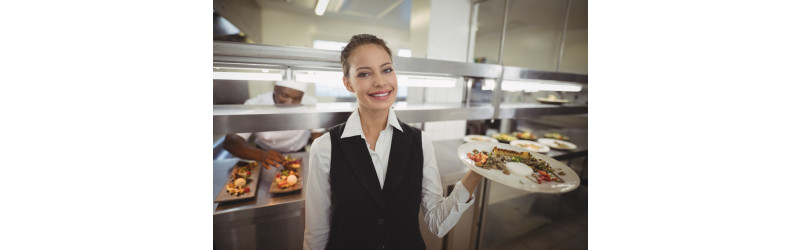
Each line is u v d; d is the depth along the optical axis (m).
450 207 0.93
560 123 4.66
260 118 1.27
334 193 0.90
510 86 2.13
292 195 1.39
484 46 5.61
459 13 3.14
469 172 0.96
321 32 4.05
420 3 3.06
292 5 3.60
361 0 3.39
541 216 2.74
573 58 4.25
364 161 0.91
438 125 3.30
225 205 1.26
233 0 2.29
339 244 0.94
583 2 3.27
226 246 1.29
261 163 1.70
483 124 4.05
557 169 1.01
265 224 1.34
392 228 0.93
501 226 2.55
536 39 4.72
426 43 3.04
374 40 0.82
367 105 0.84
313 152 0.94
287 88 2.10
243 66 1.25
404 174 0.93
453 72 1.70
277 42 3.82
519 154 1.11
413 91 4.10
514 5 3.37
